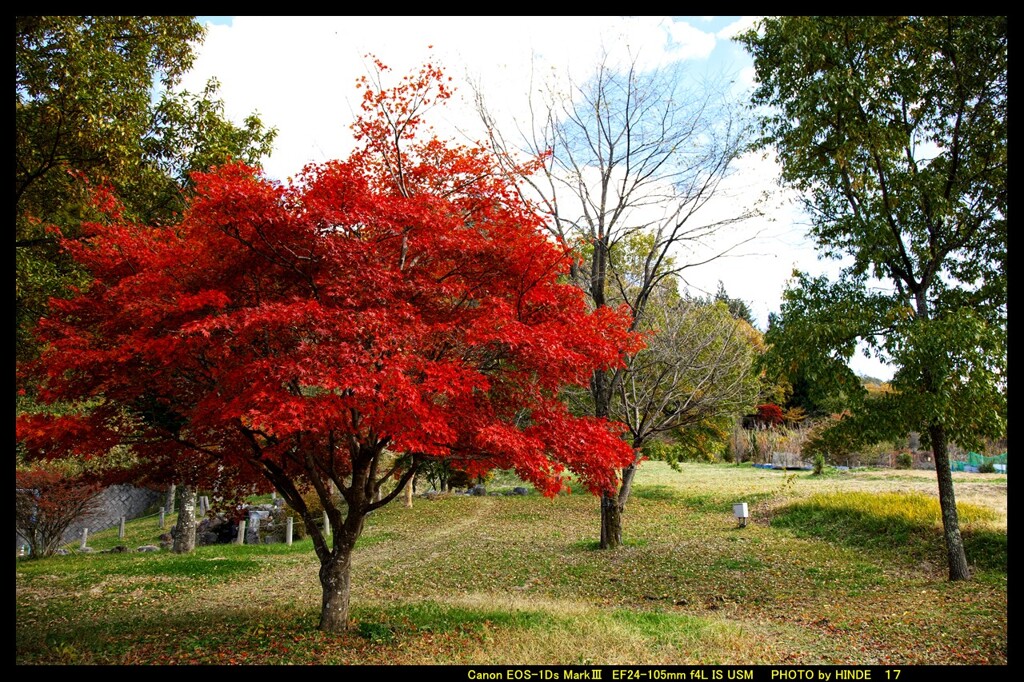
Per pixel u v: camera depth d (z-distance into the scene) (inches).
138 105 470.3
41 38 406.3
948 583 422.3
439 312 310.0
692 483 1047.0
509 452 282.8
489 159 316.2
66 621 356.2
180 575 503.5
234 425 299.0
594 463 313.4
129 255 287.1
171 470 365.4
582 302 344.2
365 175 306.3
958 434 430.3
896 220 470.6
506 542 668.7
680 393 719.1
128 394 289.3
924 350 404.2
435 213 293.0
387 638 306.2
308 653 282.2
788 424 1553.9
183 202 544.1
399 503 952.9
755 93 513.0
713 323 715.4
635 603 435.8
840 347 449.1
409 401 237.5
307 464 323.6
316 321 249.8
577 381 324.5
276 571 536.1
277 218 250.8
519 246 303.7
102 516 1102.4
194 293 269.3
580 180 602.5
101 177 440.5
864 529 596.7
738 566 528.7
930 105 464.4
